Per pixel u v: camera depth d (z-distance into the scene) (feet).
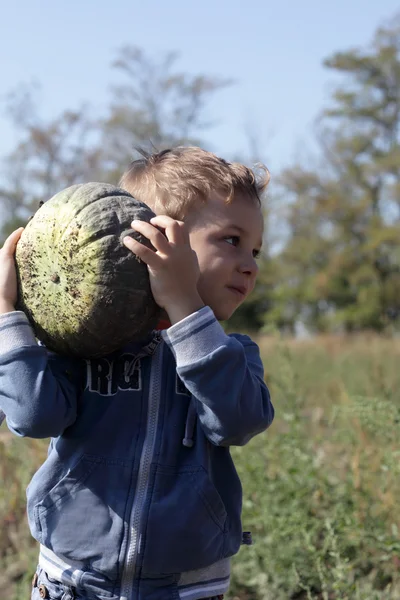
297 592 13.34
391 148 163.84
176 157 8.43
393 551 12.37
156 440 7.59
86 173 149.07
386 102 165.58
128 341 7.35
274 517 13.24
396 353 42.86
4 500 16.30
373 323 161.68
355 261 162.71
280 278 166.30
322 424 18.52
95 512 7.47
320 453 15.48
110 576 7.41
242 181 8.23
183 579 7.64
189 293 7.24
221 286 7.98
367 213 163.32
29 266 7.40
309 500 13.98
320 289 161.38
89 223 7.11
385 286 162.91
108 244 7.05
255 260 8.80
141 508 7.41
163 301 7.21
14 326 7.34
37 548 14.39
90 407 7.64
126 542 7.36
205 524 7.55
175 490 7.52
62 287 7.16
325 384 27.86
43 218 7.38
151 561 7.38
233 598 13.57
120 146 145.69
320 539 14.42
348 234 163.84
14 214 150.61
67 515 7.55
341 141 165.37
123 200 7.38
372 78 164.96
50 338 7.41
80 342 7.27
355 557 13.35
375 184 164.86
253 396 7.51
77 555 7.48
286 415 14.97
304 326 169.58
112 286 7.00
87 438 7.59
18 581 14.65
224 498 7.92
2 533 16.12
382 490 13.83
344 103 166.50
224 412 7.25
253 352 8.48
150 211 7.47
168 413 7.71
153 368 7.79
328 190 164.14
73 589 7.57
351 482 14.14
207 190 8.02
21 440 16.96
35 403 7.14
